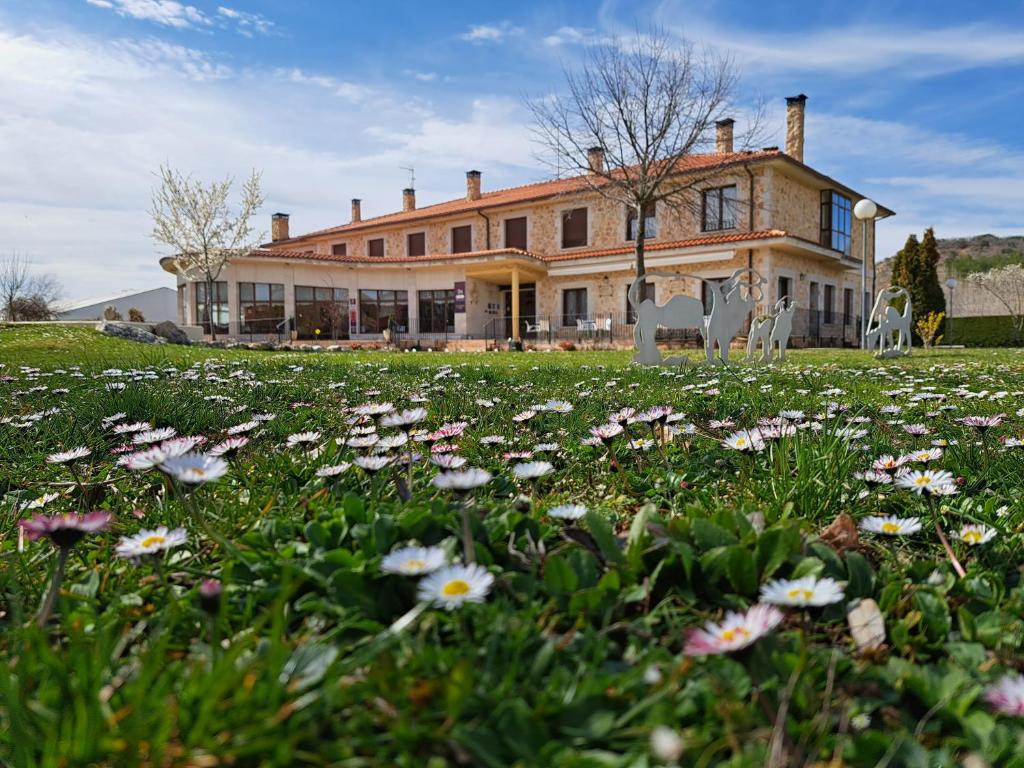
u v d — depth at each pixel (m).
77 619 0.95
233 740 0.63
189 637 0.94
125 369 5.84
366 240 31.28
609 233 24.12
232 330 24.22
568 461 2.28
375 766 0.61
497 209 26.38
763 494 1.67
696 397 3.93
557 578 0.97
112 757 0.60
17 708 0.62
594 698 0.69
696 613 0.96
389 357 11.40
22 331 12.05
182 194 24.06
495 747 0.62
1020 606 1.00
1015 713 0.66
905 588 1.07
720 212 21.77
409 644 0.79
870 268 27.66
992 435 2.54
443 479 1.07
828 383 5.03
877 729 0.73
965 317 33.00
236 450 1.73
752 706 0.70
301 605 0.92
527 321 27.12
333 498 1.57
